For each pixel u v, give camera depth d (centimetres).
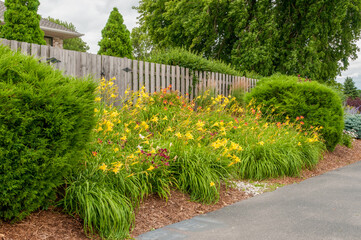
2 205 282
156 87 849
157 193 419
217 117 736
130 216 334
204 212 399
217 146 478
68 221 317
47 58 626
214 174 464
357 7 1859
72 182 346
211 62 1084
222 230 339
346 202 442
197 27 1720
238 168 566
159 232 330
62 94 291
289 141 679
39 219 310
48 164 288
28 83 282
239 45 1788
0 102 255
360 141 1159
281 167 589
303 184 552
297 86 833
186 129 583
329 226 350
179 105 718
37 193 296
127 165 379
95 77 714
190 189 446
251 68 1792
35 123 279
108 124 420
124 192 366
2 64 276
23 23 1356
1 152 258
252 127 660
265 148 602
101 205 316
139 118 604
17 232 283
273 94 856
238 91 1105
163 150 439
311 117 812
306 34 1761
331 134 823
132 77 797
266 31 1705
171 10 1872
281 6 1839
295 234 328
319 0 1695
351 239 315
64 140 296
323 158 777
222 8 1792
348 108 1576
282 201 448
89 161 374
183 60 971
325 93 819
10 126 264
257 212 400
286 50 1802
